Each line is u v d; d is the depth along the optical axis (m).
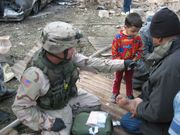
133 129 3.57
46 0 8.58
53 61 3.06
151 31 2.77
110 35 6.81
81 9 8.68
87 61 3.50
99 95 4.43
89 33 6.89
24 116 3.17
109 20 7.80
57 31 2.91
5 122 3.92
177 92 2.55
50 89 3.16
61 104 3.38
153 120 2.78
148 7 8.82
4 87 4.30
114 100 4.24
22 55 5.65
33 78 3.05
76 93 3.70
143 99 3.10
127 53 3.95
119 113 4.05
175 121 2.20
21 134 3.65
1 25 7.34
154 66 2.87
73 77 3.32
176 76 2.54
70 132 3.43
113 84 4.41
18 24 7.43
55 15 8.17
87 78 4.85
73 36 2.98
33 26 7.32
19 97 3.12
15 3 7.50
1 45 4.77
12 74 4.87
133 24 3.78
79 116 3.52
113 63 3.49
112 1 9.10
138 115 2.95
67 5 9.02
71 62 3.23
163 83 2.58
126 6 8.19
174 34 2.66
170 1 9.26
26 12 7.65
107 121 3.45
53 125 3.23
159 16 2.66
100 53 5.80
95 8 8.77
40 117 3.23
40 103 3.32
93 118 3.45
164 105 2.62
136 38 3.95
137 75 4.40
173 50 2.65
